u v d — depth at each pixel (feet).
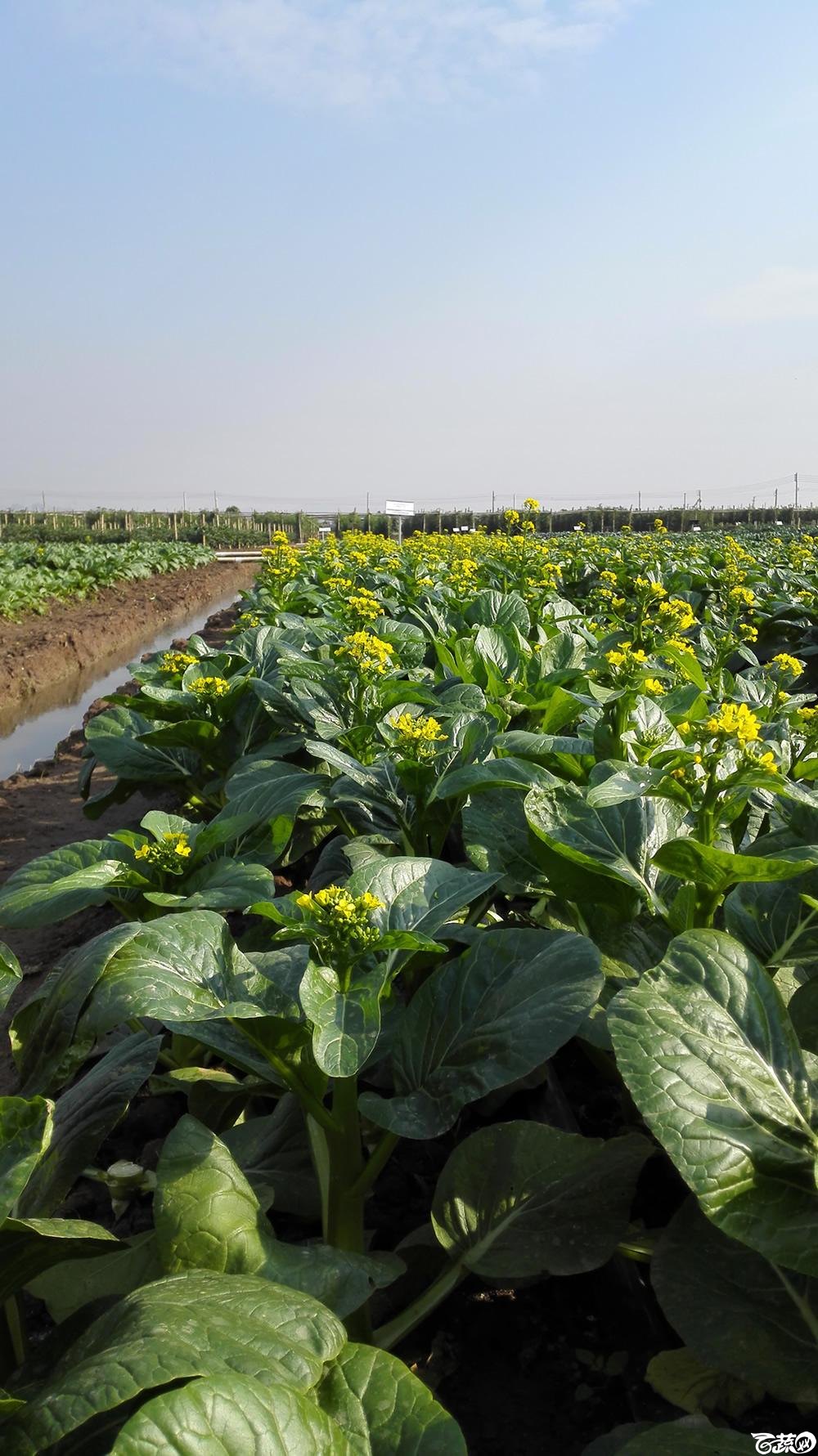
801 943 9.21
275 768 13.94
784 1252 6.04
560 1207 7.84
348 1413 5.40
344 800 12.81
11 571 87.20
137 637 77.25
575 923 10.41
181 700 18.16
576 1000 7.63
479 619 25.55
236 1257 6.48
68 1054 7.00
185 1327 5.05
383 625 23.75
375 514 229.66
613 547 69.56
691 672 17.78
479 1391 8.14
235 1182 6.78
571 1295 9.06
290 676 17.69
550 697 16.99
